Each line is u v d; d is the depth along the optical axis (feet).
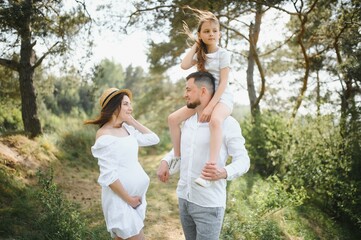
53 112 82.89
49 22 30.94
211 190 8.66
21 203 19.70
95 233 18.12
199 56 10.02
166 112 67.10
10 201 20.26
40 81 42.93
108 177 9.48
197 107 9.29
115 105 10.25
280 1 32.14
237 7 34.58
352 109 31.73
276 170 35.06
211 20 9.87
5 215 17.78
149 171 39.32
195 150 8.86
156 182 32.73
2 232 16.31
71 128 43.32
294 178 30.19
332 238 25.91
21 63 33.65
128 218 9.71
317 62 45.78
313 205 29.27
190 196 8.88
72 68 35.86
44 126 43.50
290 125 36.17
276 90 54.34
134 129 11.38
